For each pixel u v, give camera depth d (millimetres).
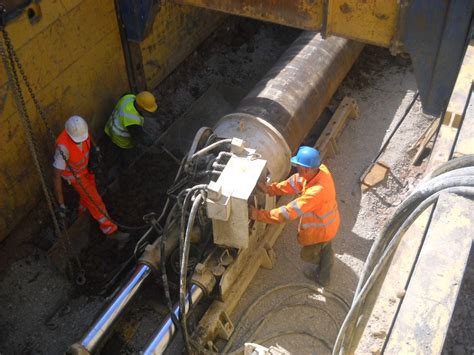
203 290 5555
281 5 6285
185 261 5059
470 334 5316
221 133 6262
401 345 2438
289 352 5801
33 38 6176
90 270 6531
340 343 3484
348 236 6941
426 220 3846
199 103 8492
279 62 7816
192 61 9461
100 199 6680
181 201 5328
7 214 6496
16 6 5902
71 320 6176
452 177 2730
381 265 2996
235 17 10203
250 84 9414
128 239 6805
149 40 8148
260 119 6270
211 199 5008
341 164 7855
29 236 6770
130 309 6195
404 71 9227
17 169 6453
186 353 5617
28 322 6117
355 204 7324
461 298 5504
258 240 6340
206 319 5723
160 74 8719
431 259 2623
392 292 3639
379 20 5875
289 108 6938
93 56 7266
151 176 7402
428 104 6383
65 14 6559
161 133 8352
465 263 2596
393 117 8516
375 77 9195
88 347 5148
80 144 6113
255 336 5898
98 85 7551
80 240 6727
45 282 6414
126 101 6973
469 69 4867
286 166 6430
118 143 7211
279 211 5359
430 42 5816
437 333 2439
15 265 6449
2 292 6242
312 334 5938
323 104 7656
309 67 7551
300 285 6359
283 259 6660
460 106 4504
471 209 2707
